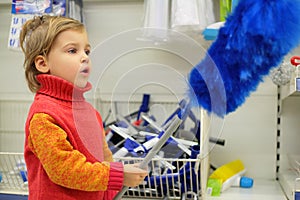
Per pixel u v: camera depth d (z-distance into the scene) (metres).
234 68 0.64
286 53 0.59
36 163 0.80
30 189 0.80
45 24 0.82
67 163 0.72
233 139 1.48
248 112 1.47
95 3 1.55
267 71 0.62
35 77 0.83
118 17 1.54
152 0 1.27
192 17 1.21
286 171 1.40
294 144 1.45
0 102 1.60
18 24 1.36
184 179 0.98
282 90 1.38
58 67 0.79
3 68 1.61
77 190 0.78
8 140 1.59
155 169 0.98
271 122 1.46
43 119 0.74
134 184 0.75
